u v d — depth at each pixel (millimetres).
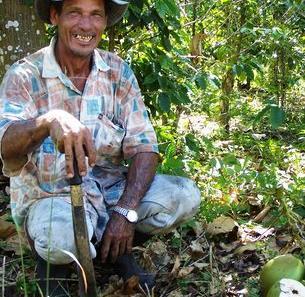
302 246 2197
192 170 2734
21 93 1797
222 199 2592
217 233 2426
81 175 1493
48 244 1637
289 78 4336
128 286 1969
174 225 2016
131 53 2818
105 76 1910
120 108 1961
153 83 2719
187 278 2105
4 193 2768
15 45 2729
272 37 3445
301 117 4297
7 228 2344
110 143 1918
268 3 3830
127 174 1954
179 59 2998
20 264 2156
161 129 2846
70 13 1781
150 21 2621
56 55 1860
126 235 1841
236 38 3641
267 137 4016
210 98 3664
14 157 1669
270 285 1889
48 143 1818
